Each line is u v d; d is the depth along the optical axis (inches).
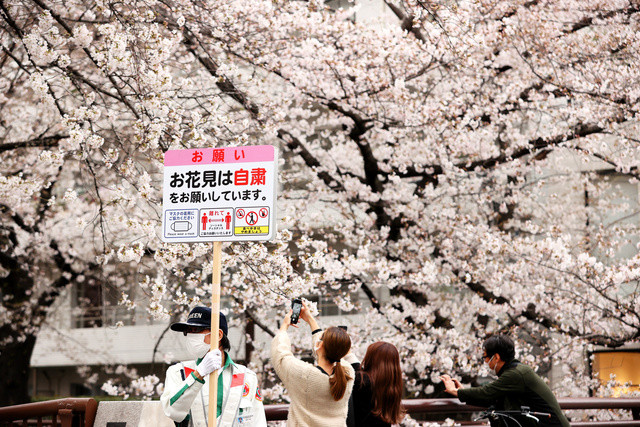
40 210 463.8
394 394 161.9
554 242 318.7
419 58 333.4
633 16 344.8
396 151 374.3
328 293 353.7
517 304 350.6
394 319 352.2
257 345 390.6
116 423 166.6
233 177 138.0
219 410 140.7
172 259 225.9
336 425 148.6
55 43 221.8
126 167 229.6
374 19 415.2
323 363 153.3
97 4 237.3
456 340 336.2
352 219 393.1
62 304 764.0
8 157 447.5
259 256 238.8
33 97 426.3
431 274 323.9
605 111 335.6
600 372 484.1
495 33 336.2
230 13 295.9
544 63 346.9
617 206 458.6
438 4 303.9
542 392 182.7
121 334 770.8
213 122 253.4
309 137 481.4
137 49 242.1
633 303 347.9
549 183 454.9
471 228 344.5
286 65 335.6
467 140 347.6
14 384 508.4
